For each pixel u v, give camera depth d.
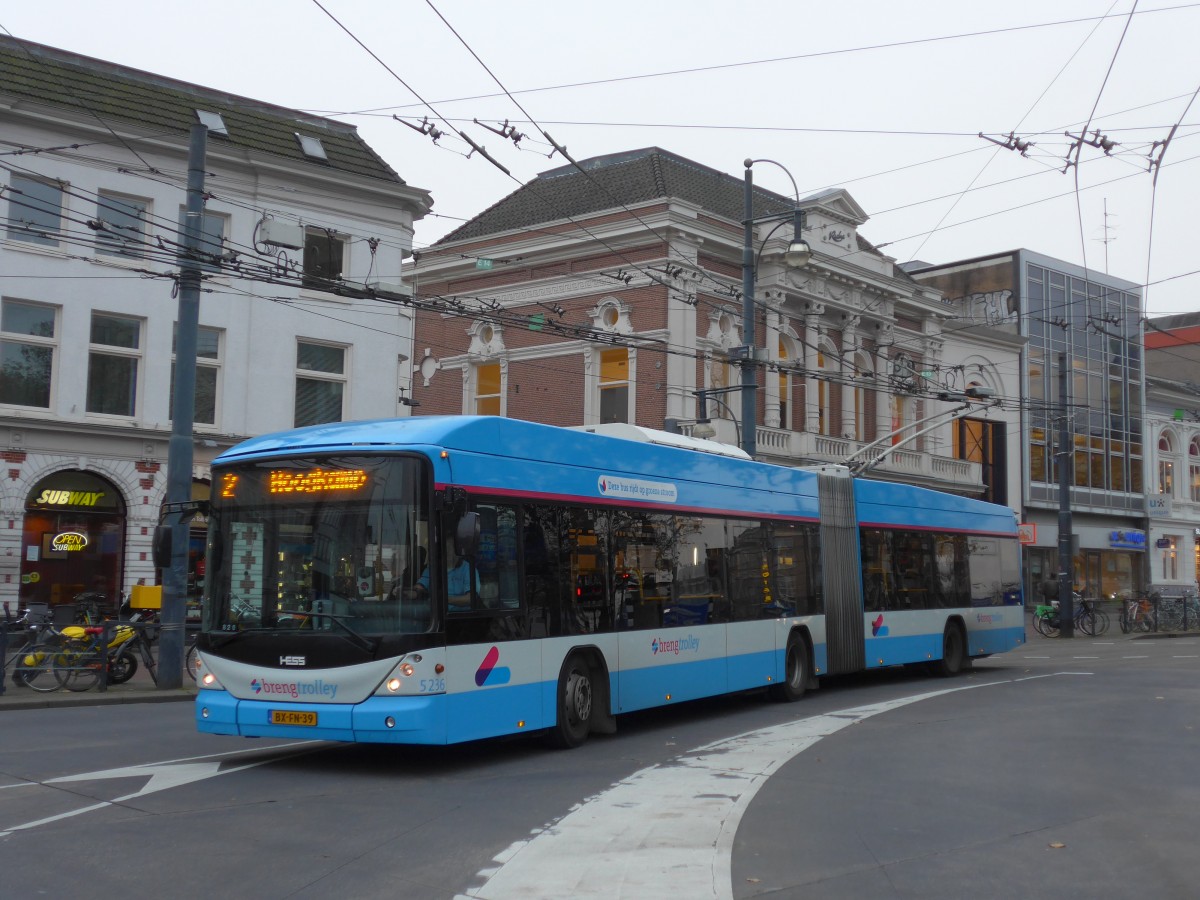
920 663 22.17
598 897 6.64
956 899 6.75
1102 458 52.41
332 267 27.25
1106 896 6.82
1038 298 50.44
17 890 6.62
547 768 11.26
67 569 23.94
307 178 26.53
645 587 13.97
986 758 11.89
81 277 24.03
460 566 10.97
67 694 16.61
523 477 12.07
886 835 8.38
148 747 12.18
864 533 19.64
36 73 23.72
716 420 33.34
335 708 10.48
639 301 33.72
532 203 38.38
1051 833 8.49
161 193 24.78
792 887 6.97
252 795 9.59
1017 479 47.94
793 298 37.16
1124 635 39.91
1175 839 8.33
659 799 9.62
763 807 9.34
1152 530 54.66
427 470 10.76
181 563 17.75
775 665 16.75
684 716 15.69
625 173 37.00
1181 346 64.50
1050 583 39.62
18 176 23.31
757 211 37.47
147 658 18.25
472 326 37.22
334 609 10.66
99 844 7.73
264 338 26.27
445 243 38.56
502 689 11.38
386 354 27.91
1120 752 12.32
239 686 10.88
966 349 45.66
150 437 24.69
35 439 23.42
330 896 6.64
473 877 7.07
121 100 24.59
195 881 6.89
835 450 37.09
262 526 11.09
